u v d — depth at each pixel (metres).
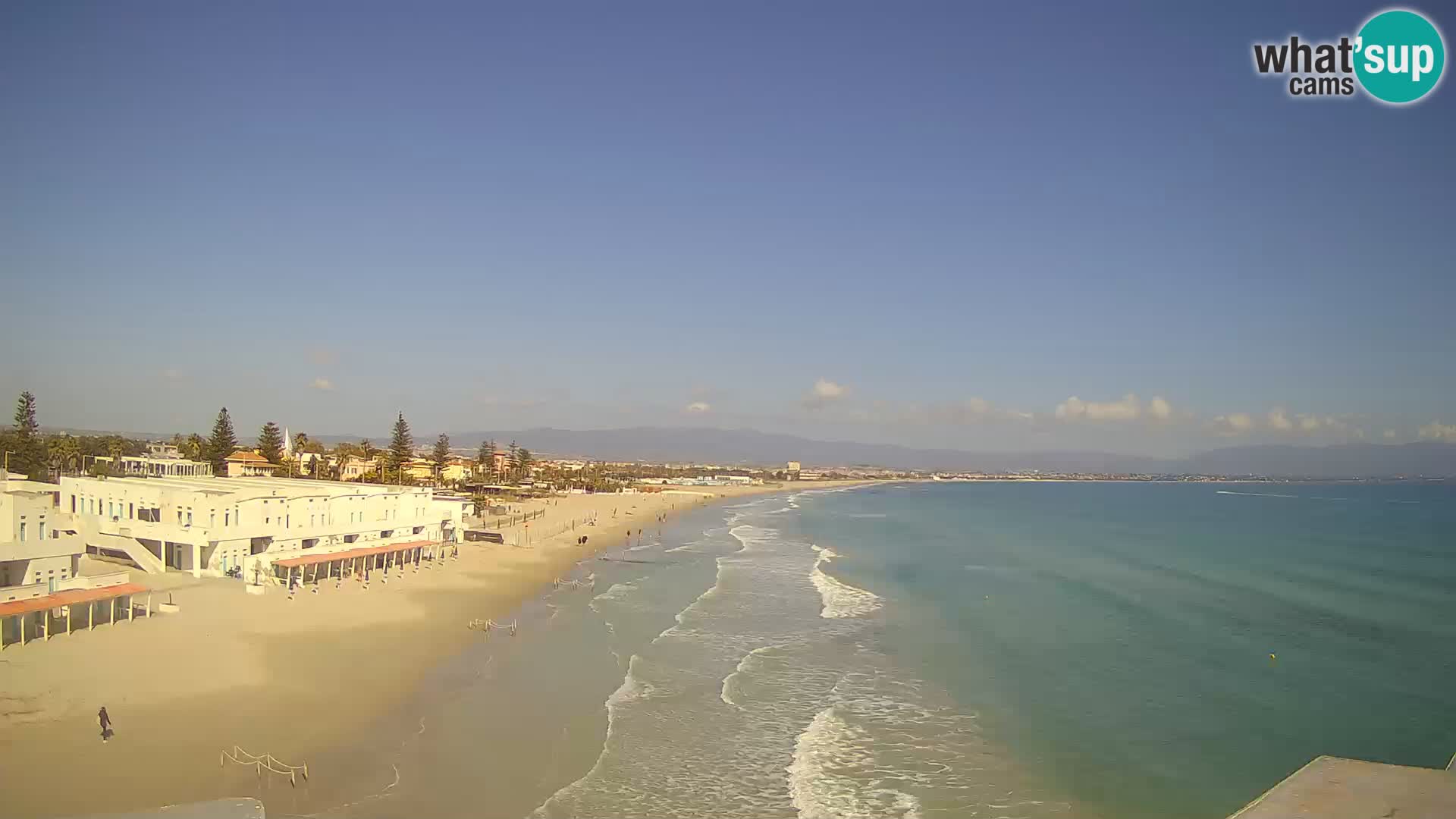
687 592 67.19
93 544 60.91
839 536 119.50
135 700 32.44
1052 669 43.97
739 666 43.97
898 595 66.44
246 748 29.30
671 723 35.09
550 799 27.53
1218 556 93.56
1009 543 108.88
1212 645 49.44
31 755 27.11
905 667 44.19
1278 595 66.50
